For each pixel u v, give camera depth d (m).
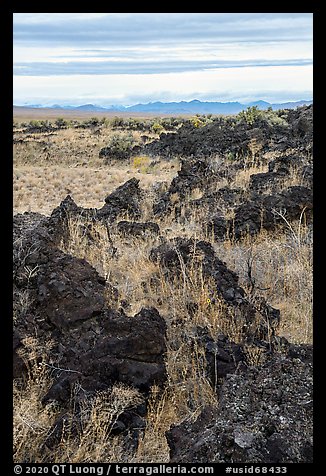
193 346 4.98
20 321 5.01
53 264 5.55
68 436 3.94
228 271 6.31
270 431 3.46
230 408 3.68
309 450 3.31
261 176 11.05
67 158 27.12
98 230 8.23
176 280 6.27
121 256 7.56
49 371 4.66
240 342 5.05
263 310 5.63
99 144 30.38
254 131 17.52
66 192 17.38
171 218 10.09
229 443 3.41
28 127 44.16
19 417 4.08
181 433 3.87
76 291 5.20
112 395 4.29
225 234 8.49
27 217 8.36
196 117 41.47
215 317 5.30
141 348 4.61
